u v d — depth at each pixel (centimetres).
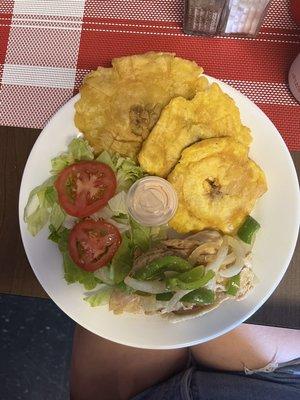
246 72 30
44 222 29
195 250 27
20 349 37
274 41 31
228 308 27
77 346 33
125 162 29
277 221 28
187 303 27
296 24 30
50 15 32
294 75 28
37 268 28
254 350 32
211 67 31
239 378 33
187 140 28
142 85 29
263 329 32
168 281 27
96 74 29
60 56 32
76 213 28
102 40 32
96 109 29
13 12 32
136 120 29
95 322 28
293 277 28
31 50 32
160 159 28
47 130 29
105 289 29
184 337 27
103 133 29
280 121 30
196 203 28
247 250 28
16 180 30
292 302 28
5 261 29
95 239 28
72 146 29
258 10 28
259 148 28
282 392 32
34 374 37
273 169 28
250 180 28
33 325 37
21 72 32
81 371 34
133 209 29
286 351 32
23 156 30
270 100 30
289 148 30
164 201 28
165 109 28
